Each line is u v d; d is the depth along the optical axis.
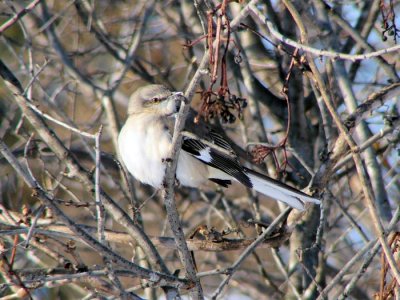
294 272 11.42
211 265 13.37
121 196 12.85
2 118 12.71
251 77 11.81
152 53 14.41
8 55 12.88
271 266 13.75
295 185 11.80
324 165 9.18
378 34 12.54
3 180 12.32
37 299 9.73
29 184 6.57
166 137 9.27
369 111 9.08
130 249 12.36
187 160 9.62
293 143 11.80
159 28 13.93
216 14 8.07
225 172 9.49
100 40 12.72
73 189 12.95
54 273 7.64
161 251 13.08
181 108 6.90
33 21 12.74
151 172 9.40
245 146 11.76
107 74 13.52
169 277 7.55
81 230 6.86
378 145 12.56
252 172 9.24
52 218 9.14
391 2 9.12
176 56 14.36
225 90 7.75
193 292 7.75
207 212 13.03
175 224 7.57
